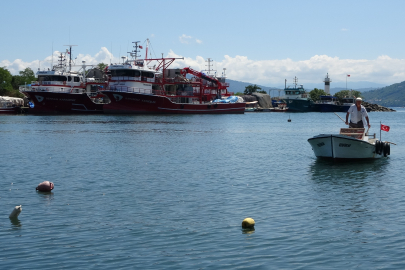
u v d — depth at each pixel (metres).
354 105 29.47
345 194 19.97
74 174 25.36
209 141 47.31
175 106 118.44
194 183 22.66
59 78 109.56
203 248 12.77
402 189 21.05
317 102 175.62
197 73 130.62
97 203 18.23
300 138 52.66
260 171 26.64
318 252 12.42
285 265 11.52
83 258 12.02
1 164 29.28
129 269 11.30
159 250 12.62
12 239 13.57
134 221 15.52
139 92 109.94
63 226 14.94
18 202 18.42
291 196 19.56
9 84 137.00
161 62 123.50
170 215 16.31
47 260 11.88
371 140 31.86
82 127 68.25
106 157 32.97
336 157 29.91
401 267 11.34
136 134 55.59
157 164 29.45
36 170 26.81
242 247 12.84
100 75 133.50
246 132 62.72
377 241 13.28
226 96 148.75
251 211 16.91
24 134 54.81
